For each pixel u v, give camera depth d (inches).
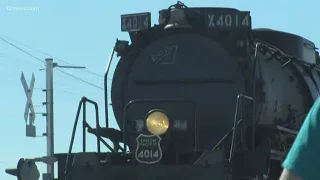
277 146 1327.5
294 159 415.8
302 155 412.8
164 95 1411.2
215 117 1369.3
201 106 1380.4
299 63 1648.6
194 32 1428.4
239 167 1218.0
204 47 1405.0
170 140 1266.0
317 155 409.1
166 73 1419.8
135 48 1466.5
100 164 1186.6
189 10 1419.8
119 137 1449.3
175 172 1140.5
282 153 1357.0
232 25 1374.3
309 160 410.0
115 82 1460.4
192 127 1379.2
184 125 1382.9
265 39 1651.1
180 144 1387.8
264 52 1444.4
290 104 1515.7
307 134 414.3
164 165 1147.9
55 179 1266.0
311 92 1610.5
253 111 1252.5
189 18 1427.2
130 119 1421.0
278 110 1433.3
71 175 1189.1
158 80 1421.0
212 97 1374.3
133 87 1438.2
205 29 1419.8
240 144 1261.1
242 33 1379.2
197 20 1425.9
